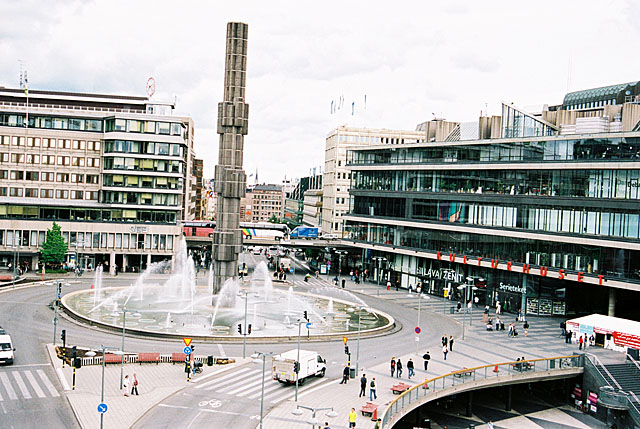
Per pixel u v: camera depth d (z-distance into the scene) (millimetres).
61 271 122688
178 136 130625
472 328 85688
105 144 130000
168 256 133625
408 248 119625
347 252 142625
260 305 97750
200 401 50969
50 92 150875
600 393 60844
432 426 58062
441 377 55344
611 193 82625
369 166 130375
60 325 76000
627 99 130750
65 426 44562
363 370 61969
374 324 85812
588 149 85938
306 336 74250
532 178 94375
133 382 52094
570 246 88688
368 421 47375
